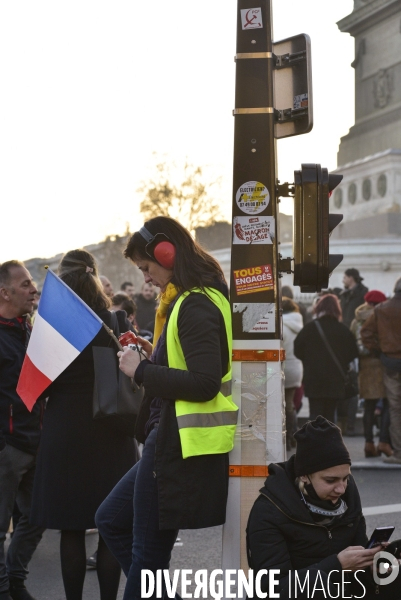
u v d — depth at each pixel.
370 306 11.59
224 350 3.99
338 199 30.69
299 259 4.29
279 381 4.23
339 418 12.88
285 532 3.55
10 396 5.40
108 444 4.97
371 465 10.13
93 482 4.93
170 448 3.84
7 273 5.46
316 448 3.47
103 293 5.07
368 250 25.09
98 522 4.19
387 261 25.03
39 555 6.86
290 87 4.35
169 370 3.82
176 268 3.96
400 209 28.06
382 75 31.39
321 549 3.57
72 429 4.95
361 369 10.60
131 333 4.44
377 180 28.73
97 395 4.82
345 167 30.17
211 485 3.87
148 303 14.27
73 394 4.98
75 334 4.78
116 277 43.53
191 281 3.94
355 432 13.09
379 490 8.86
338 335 10.39
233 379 4.24
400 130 30.50
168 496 3.81
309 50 4.31
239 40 4.31
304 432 3.52
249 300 4.26
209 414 3.87
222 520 3.93
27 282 5.47
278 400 4.23
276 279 4.27
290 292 12.85
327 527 3.56
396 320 10.10
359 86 32.72
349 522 3.61
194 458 3.83
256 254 4.27
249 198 4.28
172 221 4.03
